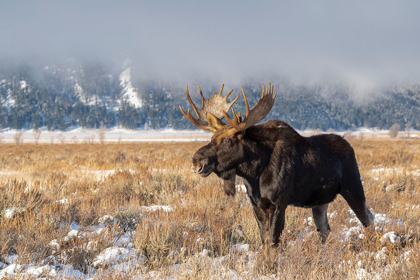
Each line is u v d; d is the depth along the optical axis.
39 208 28.09
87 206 30.78
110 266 19.14
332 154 22.66
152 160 81.12
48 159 99.75
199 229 24.72
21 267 18.48
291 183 20.38
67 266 19.00
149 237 21.33
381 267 18.66
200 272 18.03
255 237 23.58
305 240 20.66
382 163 73.88
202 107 22.31
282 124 21.31
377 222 26.30
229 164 19.73
